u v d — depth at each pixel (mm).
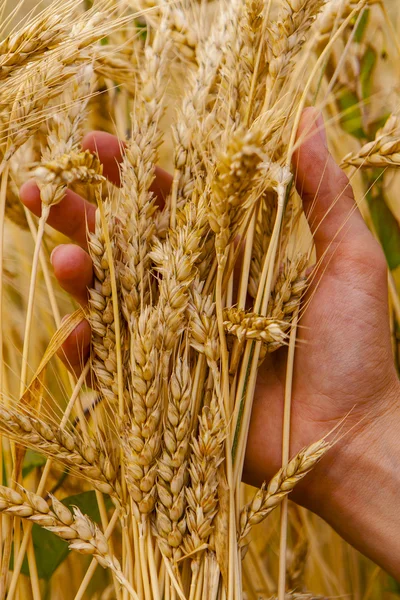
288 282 457
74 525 441
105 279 464
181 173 478
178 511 436
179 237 441
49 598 570
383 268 505
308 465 442
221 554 432
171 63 542
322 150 484
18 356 595
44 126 534
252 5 442
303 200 498
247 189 397
